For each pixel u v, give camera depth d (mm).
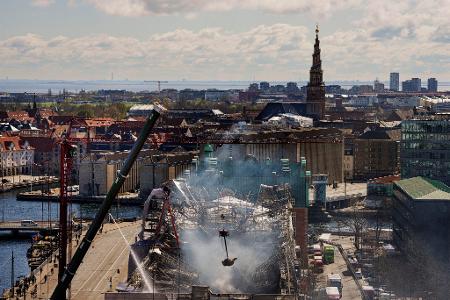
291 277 175125
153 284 157375
